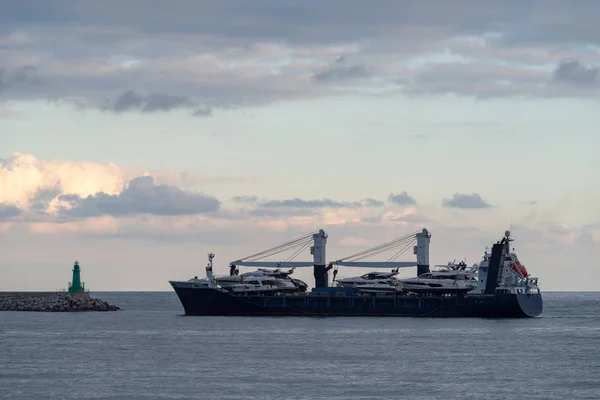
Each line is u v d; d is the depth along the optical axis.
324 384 167.00
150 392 158.50
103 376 177.00
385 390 160.75
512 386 165.25
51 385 166.38
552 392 159.12
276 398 152.75
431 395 155.88
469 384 167.38
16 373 181.50
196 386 164.75
